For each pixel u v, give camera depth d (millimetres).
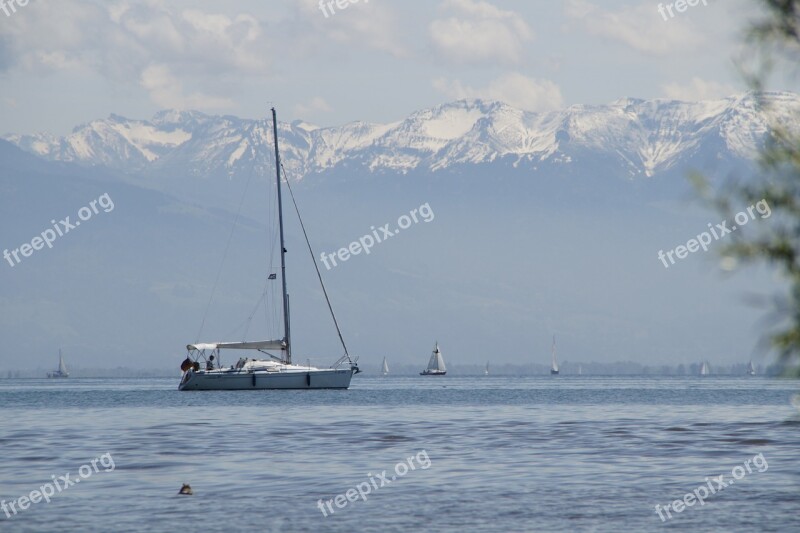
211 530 131375
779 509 144000
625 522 136000
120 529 132125
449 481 171375
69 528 132750
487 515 141000
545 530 131125
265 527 133500
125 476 177625
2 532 130625
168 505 149000
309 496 156625
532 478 174125
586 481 170375
